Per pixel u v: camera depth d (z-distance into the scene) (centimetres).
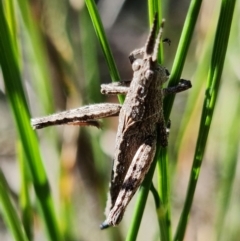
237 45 20
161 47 16
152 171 15
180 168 20
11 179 23
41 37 18
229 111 20
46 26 19
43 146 21
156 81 16
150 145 16
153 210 24
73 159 19
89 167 20
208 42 17
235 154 19
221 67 15
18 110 15
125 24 34
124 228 23
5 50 15
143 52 16
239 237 20
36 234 21
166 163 16
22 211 17
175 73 15
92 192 21
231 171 19
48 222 16
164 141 16
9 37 15
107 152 21
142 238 23
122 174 17
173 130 26
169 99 16
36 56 18
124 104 16
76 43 21
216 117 21
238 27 19
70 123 17
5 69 15
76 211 21
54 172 20
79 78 20
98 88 19
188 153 20
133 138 16
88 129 20
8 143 25
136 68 16
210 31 17
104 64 32
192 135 20
